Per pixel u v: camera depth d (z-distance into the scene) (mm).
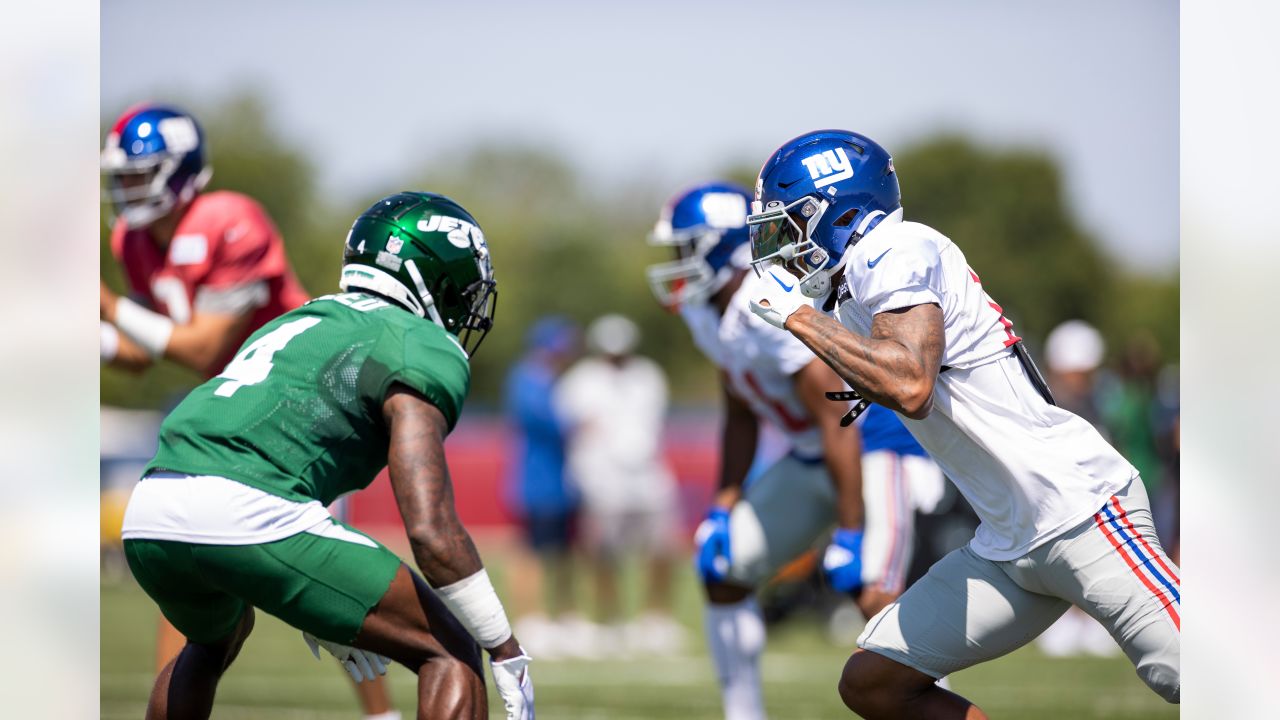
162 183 17484
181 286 17609
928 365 10086
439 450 10281
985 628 11320
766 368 15891
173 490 10430
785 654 27422
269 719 18438
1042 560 10883
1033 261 126125
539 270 129750
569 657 28359
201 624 11320
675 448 51531
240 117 120125
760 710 16578
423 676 10539
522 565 33719
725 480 17281
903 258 10438
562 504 33406
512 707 10594
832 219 11055
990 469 11016
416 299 11391
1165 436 34844
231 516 10281
